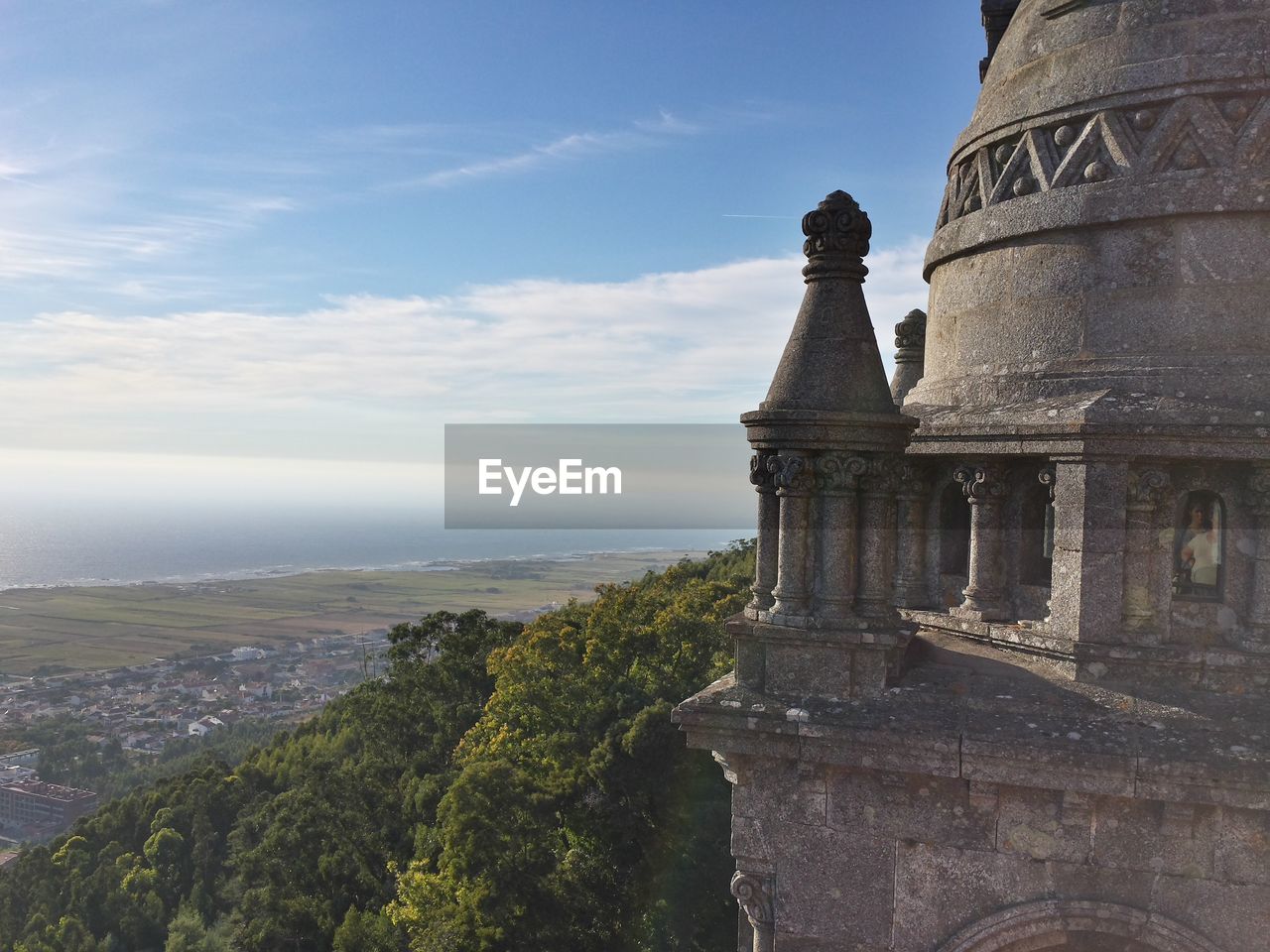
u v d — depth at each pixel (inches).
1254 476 280.1
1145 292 313.4
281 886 1521.9
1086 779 257.6
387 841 1573.6
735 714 288.8
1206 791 247.9
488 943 1029.8
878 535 292.2
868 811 287.0
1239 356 299.1
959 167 393.4
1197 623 295.6
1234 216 301.6
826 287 300.7
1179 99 308.5
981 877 275.4
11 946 2021.4
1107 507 293.0
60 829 3585.1
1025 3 377.1
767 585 305.9
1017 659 318.3
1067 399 311.7
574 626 1800.0
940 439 345.7
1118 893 263.4
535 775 1366.9
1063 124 339.0
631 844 1250.0
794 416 287.4
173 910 2048.5
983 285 363.9
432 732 1914.4
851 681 290.7
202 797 2315.5
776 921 296.8
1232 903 253.1
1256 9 305.1
